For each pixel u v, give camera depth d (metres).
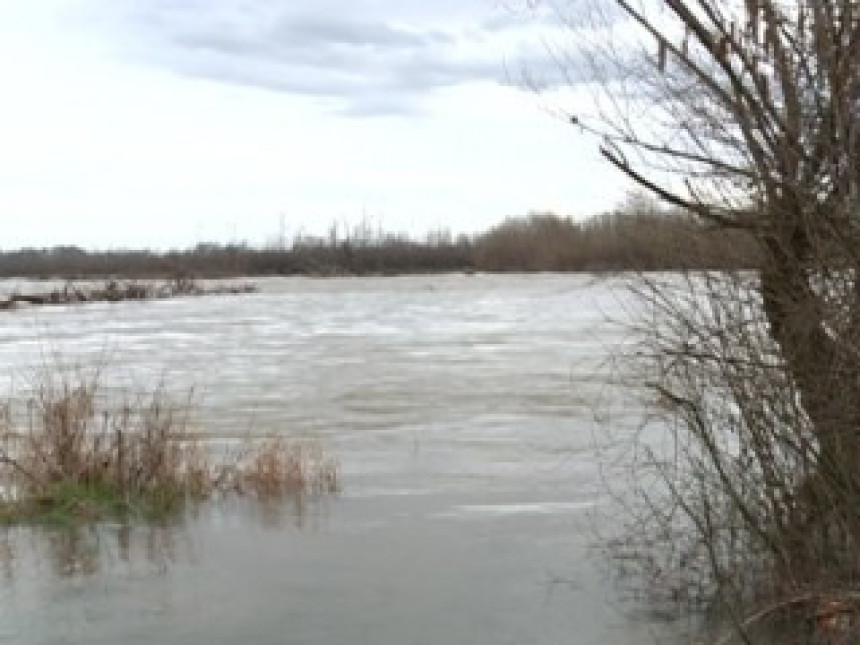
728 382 6.59
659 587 8.01
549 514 10.46
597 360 24.75
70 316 50.53
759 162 6.02
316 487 11.91
